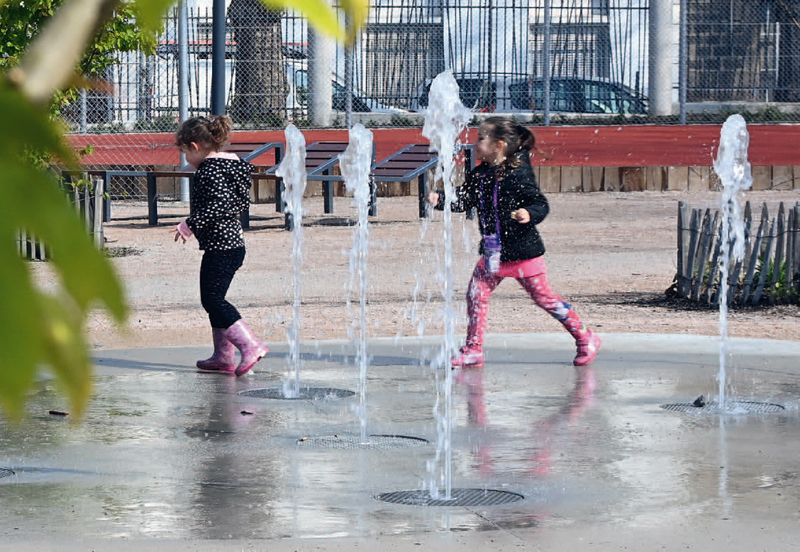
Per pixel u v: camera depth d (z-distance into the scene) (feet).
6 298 1.59
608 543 18.42
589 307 56.18
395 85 146.92
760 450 26.02
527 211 37.17
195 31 136.56
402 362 40.16
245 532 19.04
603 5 150.41
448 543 18.35
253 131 135.74
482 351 40.06
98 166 122.31
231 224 37.63
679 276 58.29
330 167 108.99
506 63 150.82
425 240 88.79
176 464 24.59
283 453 25.81
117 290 1.66
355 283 65.77
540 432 28.14
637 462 24.82
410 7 145.79
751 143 130.41
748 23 147.84
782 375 36.86
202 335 47.06
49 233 1.63
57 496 21.63
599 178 123.65
